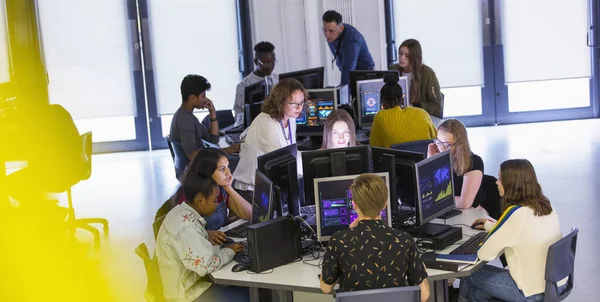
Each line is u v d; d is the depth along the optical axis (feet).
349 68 27.96
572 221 21.85
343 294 11.25
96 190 29.89
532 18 36.06
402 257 11.73
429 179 14.76
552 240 13.34
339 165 15.51
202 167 14.94
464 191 16.57
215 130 23.59
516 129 36.14
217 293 14.14
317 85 26.48
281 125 18.31
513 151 31.48
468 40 36.24
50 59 35.73
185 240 13.66
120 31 35.76
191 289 13.96
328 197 13.96
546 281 13.09
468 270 13.16
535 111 37.27
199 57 36.19
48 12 35.40
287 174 15.60
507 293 13.58
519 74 36.58
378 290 11.33
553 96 37.60
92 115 36.32
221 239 15.15
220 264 13.87
